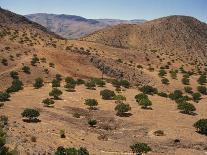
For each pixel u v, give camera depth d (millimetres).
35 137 35906
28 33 168625
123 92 79375
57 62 114750
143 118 56094
